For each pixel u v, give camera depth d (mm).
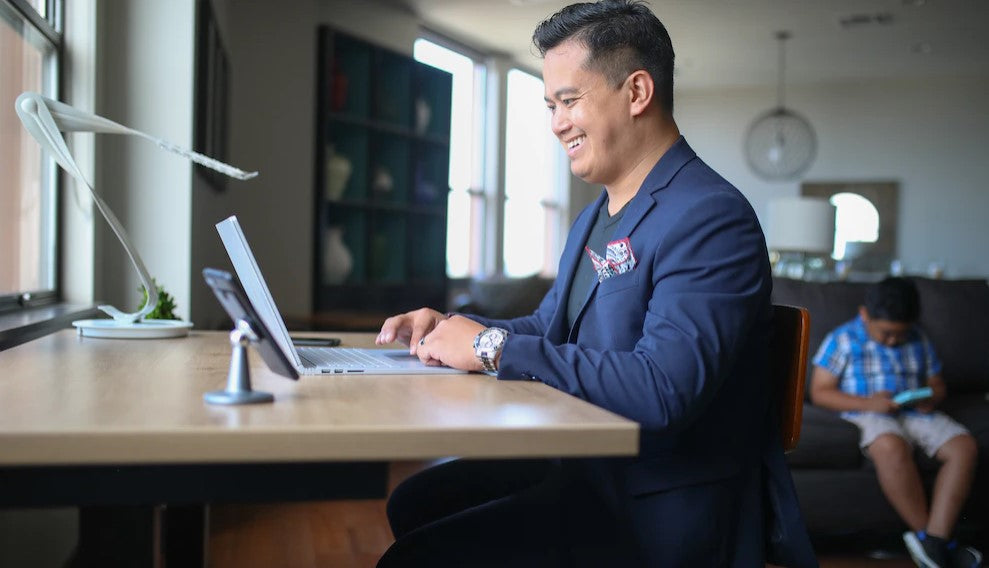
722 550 1289
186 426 828
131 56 2906
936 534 2816
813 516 2924
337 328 4828
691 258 1267
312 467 900
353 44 6457
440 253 7332
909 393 2984
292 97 5910
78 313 2193
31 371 1206
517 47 9289
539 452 901
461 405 1008
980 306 3645
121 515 1507
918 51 9523
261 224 5746
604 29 1384
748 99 11547
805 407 3109
